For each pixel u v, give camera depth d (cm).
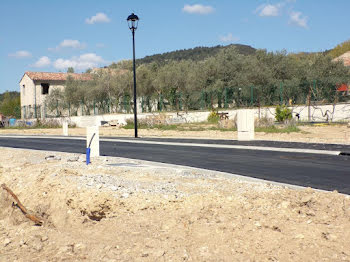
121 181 771
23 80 5384
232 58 4212
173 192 666
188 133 2225
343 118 2759
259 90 3450
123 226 563
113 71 4806
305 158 1115
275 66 4222
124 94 4566
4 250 539
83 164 1074
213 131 2219
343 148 1291
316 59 4397
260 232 475
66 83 4819
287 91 3334
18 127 4081
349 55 4947
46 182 803
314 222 492
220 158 1170
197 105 3675
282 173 881
